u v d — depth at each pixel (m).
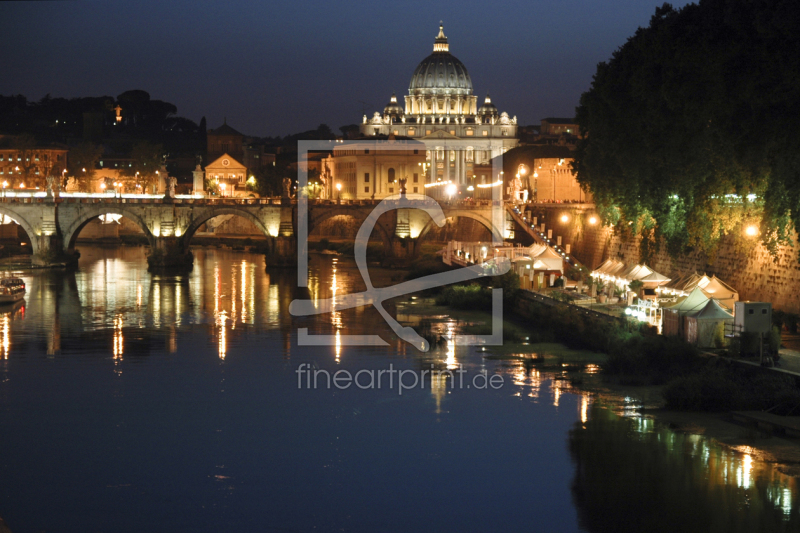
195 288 114.19
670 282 70.69
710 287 63.00
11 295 98.19
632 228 81.25
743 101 54.06
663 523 34.06
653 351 56.62
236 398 53.38
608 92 78.56
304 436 45.44
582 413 48.28
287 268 142.25
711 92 57.59
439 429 46.22
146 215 146.62
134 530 34.50
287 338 75.31
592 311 70.88
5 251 161.00
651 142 68.75
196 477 39.84
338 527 34.59
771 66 51.38
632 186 75.06
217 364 63.78
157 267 141.88
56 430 46.81
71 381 58.25
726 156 57.47
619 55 81.12
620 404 49.84
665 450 41.81
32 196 155.25
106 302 100.44
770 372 47.66
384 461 41.56
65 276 128.25
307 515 35.72
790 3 50.09
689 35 61.28
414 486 38.50
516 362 62.12
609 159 82.00
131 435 45.88
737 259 71.00
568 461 40.84
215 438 45.31
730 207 63.62
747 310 51.41
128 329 81.06
